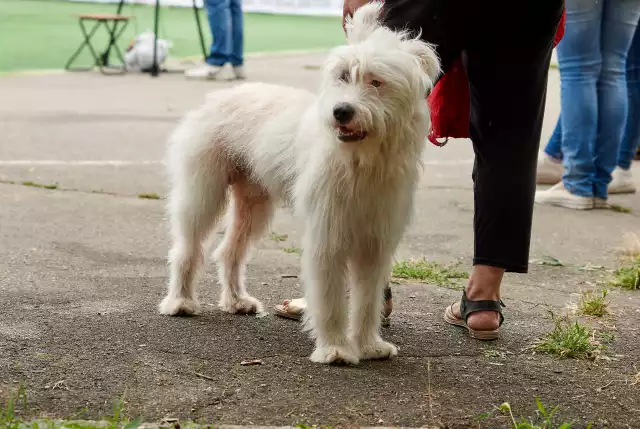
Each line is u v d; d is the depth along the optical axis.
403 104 3.88
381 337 4.62
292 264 6.12
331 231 4.09
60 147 10.05
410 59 3.89
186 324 4.71
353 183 3.99
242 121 4.81
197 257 4.97
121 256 6.11
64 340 4.30
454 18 4.23
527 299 5.44
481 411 3.63
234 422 3.41
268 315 4.98
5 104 13.04
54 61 18.64
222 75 17.02
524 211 4.59
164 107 13.27
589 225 7.54
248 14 32.91
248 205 5.12
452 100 4.66
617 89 7.97
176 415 3.45
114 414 3.38
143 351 4.20
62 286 5.29
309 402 3.64
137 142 10.55
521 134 4.52
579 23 7.61
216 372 3.97
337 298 4.19
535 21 4.34
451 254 6.54
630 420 3.61
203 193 4.92
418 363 4.24
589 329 4.80
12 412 3.30
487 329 4.59
